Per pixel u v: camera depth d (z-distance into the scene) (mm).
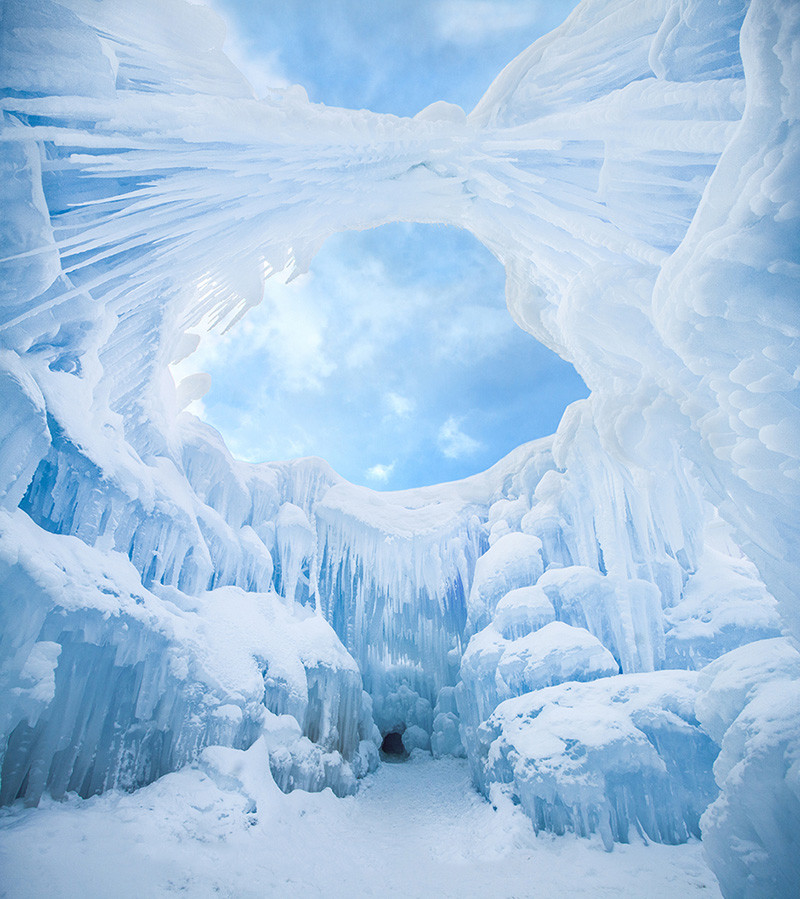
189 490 8797
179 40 4508
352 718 9562
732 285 2854
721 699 3969
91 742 5262
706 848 3312
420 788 9336
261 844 5273
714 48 3611
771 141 2645
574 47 4914
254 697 6957
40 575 4230
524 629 9164
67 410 5578
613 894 4523
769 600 8242
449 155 5688
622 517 8789
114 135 4141
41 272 3951
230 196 5109
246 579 9805
